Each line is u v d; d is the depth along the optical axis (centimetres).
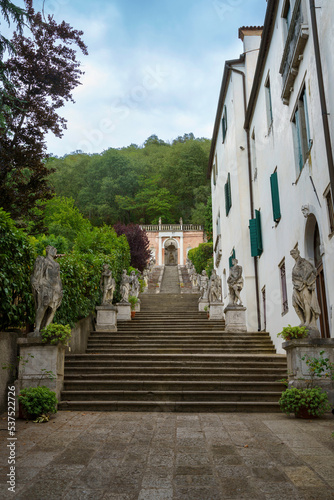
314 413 721
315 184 955
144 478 414
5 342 768
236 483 397
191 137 8844
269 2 1280
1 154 1095
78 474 426
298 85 1086
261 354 1207
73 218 3941
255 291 1666
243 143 1827
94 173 5622
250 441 557
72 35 1215
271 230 1434
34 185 1169
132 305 1997
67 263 1148
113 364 1061
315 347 800
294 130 1145
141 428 646
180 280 4084
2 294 775
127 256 2762
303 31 982
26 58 1198
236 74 1908
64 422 694
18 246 823
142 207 6731
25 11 951
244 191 1777
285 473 423
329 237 865
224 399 866
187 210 6988
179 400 868
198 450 514
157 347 1305
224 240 2247
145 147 7956
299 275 855
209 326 1652
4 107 1048
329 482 396
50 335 802
